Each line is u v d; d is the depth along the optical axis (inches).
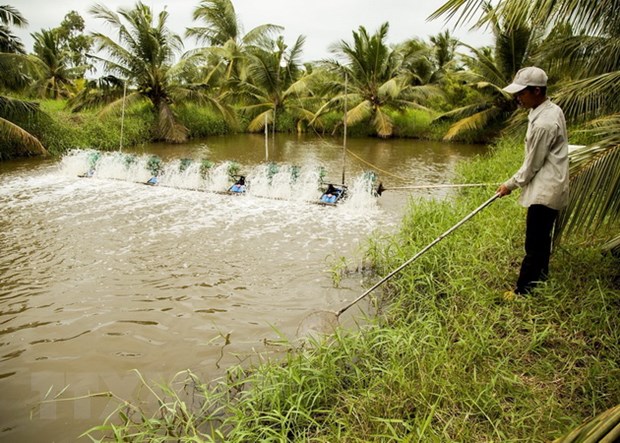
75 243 212.1
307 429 89.2
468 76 674.8
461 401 87.4
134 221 248.7
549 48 213.5
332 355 110.6
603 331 105.8
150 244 212.5
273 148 636.7
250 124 837.2
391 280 164.6
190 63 655.8
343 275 177.3
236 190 315.6
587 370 92.7
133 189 325.4
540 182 117.1
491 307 126.3
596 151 118.7
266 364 110.2
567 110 162.7
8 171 388.8
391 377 96.3
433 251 169.2
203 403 105.0
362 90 787.4
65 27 1347.2
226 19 834.8
